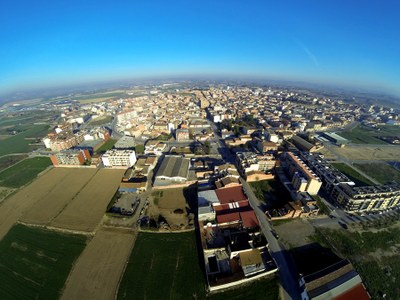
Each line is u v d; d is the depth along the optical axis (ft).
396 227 359.66
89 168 563.89
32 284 273.13
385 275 279.69
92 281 273.95
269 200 421.18
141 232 347.56
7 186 502.79
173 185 463.42
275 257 302.66
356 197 380.17
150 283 270.05
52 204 425.28
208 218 367.25
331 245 322.14
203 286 266.16
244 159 519.60
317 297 236.22
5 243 336.90
